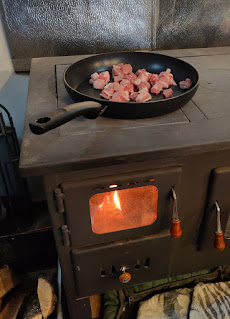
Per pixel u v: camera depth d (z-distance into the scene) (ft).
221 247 3.63
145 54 4.64
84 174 3.06
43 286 4.61
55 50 5.14
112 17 4.94
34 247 5.06
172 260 4.17
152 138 3.08
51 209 3.26
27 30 4.87
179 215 3.71
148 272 4.10
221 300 4.58
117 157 2.87
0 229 5.38
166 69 4.51
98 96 3.99
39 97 3.91
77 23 4.93
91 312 4.61
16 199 5.45
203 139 3.05
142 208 3.88
